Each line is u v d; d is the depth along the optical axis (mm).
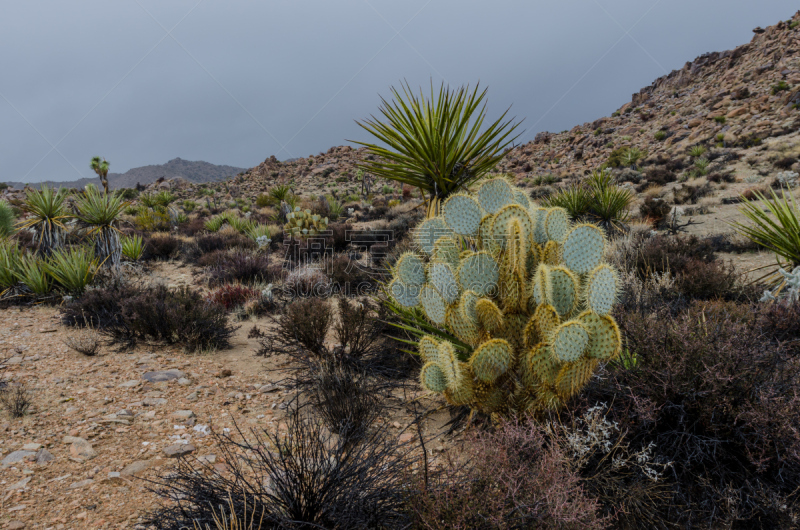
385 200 30500
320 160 86625
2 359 4324
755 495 1932
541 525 1677
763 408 2041
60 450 2688
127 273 9586
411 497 1810
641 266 6273
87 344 4836
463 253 3094
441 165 5203
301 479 1894
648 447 2051
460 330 2812
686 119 55031
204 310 5285
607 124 78125
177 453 2643
